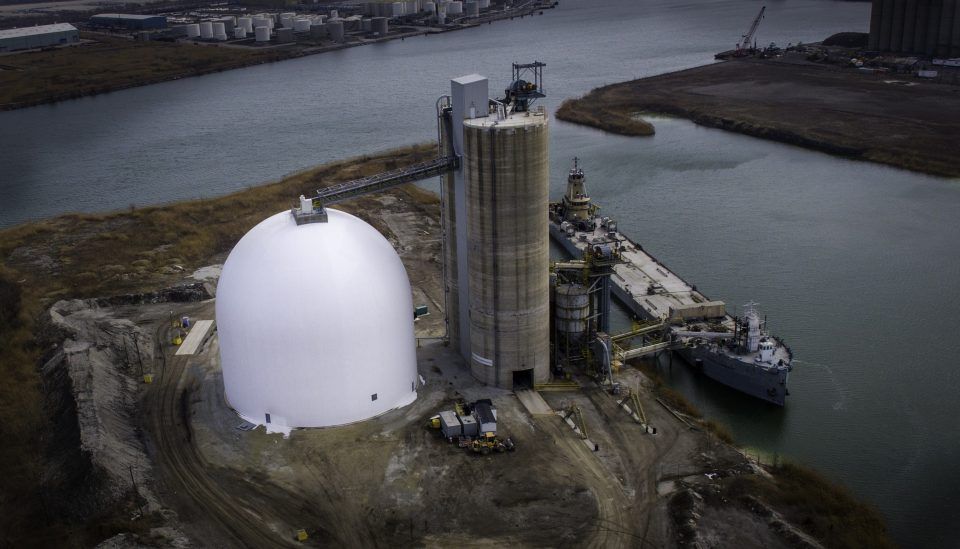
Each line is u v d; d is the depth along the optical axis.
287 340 64.88
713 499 57.72
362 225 72.31
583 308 76.25
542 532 54.78
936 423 70.25
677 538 53.84
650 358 83.94
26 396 74.12
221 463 63.22
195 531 55.56
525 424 67.88
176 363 79.88
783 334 86.00
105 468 59.84
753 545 52.84
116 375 76.19
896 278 99.81
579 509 57.06
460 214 74.31
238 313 66.25
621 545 53.41
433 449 64.31
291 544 54.22
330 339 65.12
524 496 58.53
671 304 90.81
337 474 61.47
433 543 53.94
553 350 78.88
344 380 66.56
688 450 64.25
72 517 57.44
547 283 72.75
